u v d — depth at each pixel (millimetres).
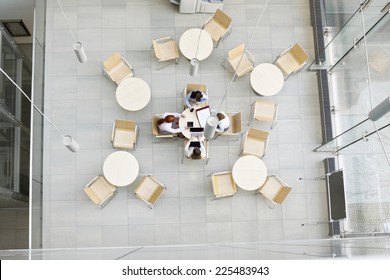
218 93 6938
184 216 6531
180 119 6094
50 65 6918
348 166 6156
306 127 6922
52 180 6559
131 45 7047
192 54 6535
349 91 5996
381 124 4730
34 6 6371
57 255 2100
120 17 7125
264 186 6449
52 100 6809
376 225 5121
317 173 6781
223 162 6699
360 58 5512
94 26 7082
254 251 2037
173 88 6922
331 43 6371
